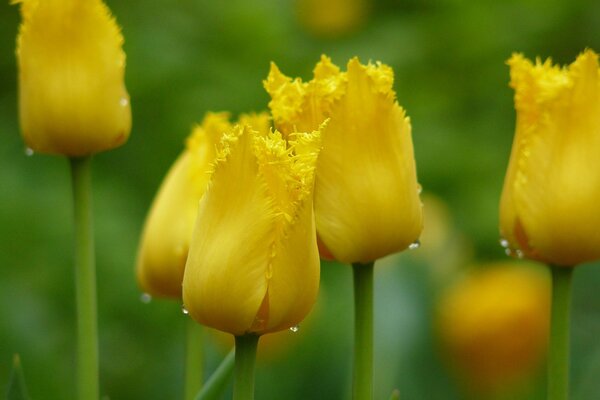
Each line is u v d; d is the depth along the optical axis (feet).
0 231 5.35
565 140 3.04
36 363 4.72
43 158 5.93
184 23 6.06
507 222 3.10
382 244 3.02
